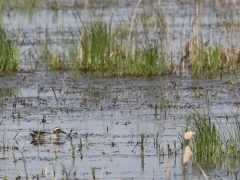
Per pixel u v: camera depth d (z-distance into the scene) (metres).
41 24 86.75
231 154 40.72
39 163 40.22
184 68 64.44
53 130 45.16
